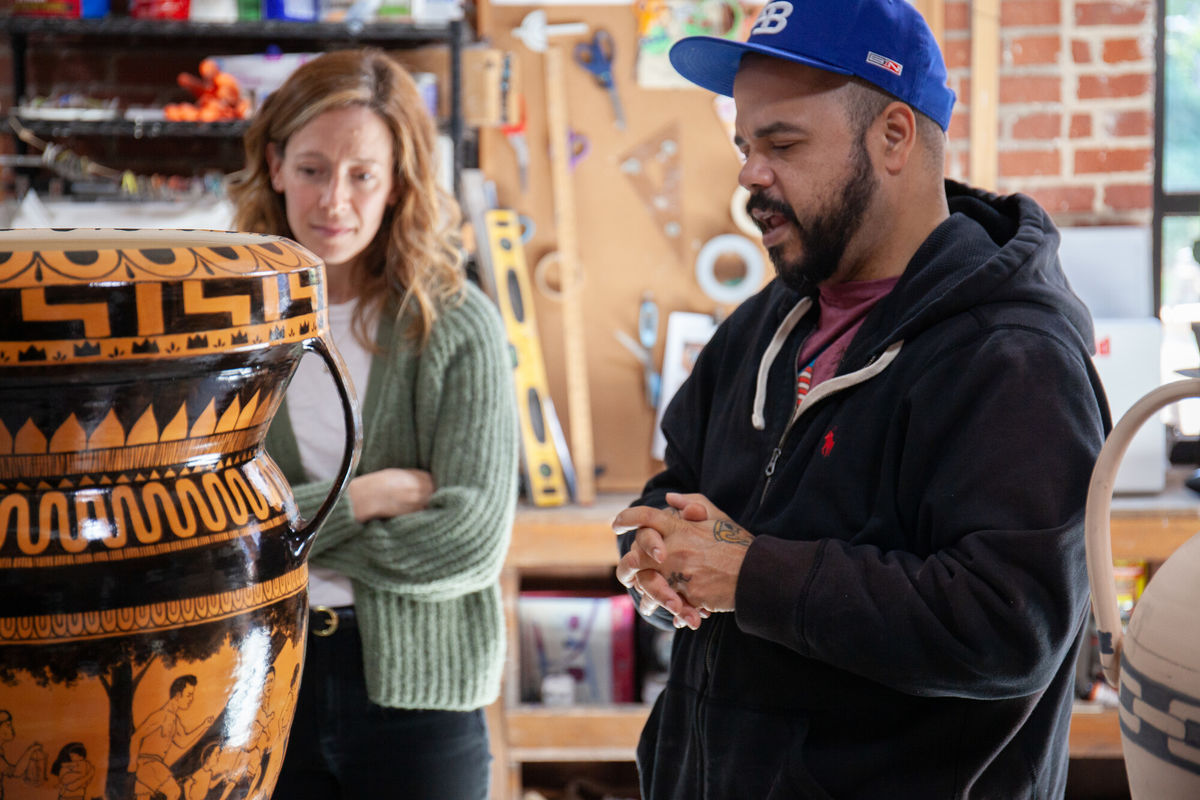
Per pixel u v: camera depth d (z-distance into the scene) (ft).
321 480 5.48
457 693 5.37
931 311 3.86
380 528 5.29
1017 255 3.89
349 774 5.35
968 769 3.81
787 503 4.08
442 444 5.51
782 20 3.96
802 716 3.92
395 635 5.29
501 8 10.28
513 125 10.11
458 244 6.16
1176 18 10.41
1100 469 3.14
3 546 2.44
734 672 4.06
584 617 10.19
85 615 2.46
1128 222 10.39
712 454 4.61
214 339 2.52
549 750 9.73
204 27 9.28
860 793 3.85
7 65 10.34
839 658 3.61
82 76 10.30
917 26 4.01
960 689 3.55
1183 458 10.24
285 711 2.91
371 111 5.41
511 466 5.58
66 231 2.83
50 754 2.49
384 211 5.70
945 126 4.21
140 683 2.52
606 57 10.27
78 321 2.36
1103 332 9.05
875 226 4.10
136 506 2.54
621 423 10.57
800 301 4.47
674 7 10.22
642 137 10.37
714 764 4.06
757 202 4.09
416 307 5.55
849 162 3.97
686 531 3.86
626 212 10.43
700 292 10.48
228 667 2.65
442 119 9.69
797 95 3.94
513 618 9.71
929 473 3.79
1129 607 9.62
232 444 2.75
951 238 4.06
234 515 2.70
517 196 10.43
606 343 10.53
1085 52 10.24
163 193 9.34
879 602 3.57
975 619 3.45
